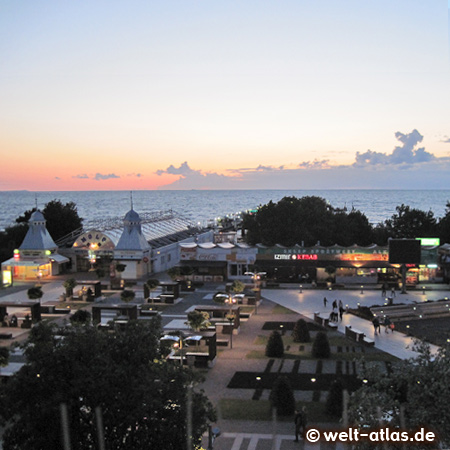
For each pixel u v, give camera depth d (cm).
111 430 2131
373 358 4469
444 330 5462
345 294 7419
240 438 3020
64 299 7019
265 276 8238
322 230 10031
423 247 8369
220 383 3922
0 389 2183
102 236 9281
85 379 2066
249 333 5369
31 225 8906
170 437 2153
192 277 8562
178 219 12550
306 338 5019
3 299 7175
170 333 4400
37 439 2055
